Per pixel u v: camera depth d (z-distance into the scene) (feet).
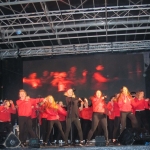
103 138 21.15
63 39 35.01
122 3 28.78
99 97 24.66
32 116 26.66
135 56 35.73
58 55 36.70
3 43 33.71
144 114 28.19
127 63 35.78
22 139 24.72
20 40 34.65
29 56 36.70
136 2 28.66
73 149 19.94
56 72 36.50
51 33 31.81
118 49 35.58
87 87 35.91
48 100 25.80
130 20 31.42
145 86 35.27
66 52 35.55
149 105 29.25
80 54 36.47
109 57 36.04
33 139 21.22
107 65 36.01
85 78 36.06
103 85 35.78
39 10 29.55
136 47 34.73
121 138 22.12
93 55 36.27
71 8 29.27
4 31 32.12
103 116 24.31
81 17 30.89
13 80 37.01
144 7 29.07
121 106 24.94
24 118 24.95
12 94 36.86
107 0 28.22
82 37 32.48
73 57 36.47
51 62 36.65
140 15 29.07
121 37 34.81
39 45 36.09
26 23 31.17
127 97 25.12
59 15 29.89
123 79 35.63
